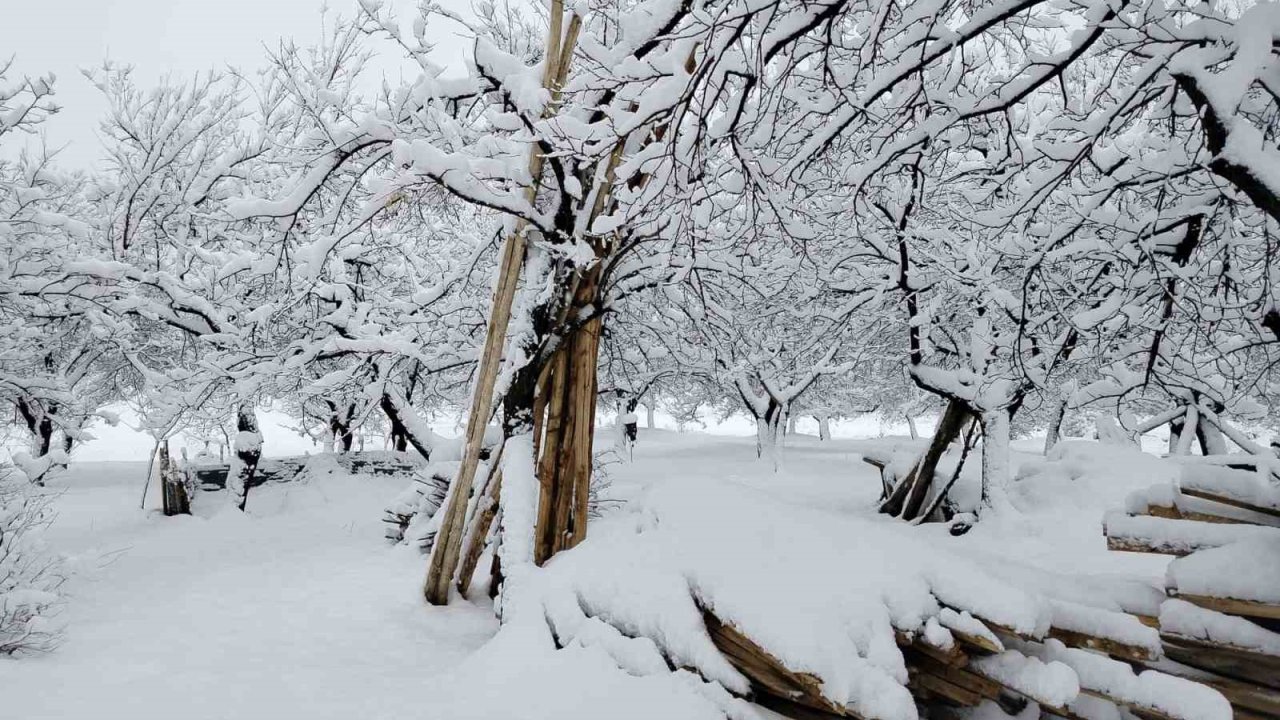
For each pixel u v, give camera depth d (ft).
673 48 15.97
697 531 15.55
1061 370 34.42
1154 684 11.31
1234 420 40.78
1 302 33.37
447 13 28.07
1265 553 11.51
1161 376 25.63
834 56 20.75
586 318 23.02
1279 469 13.52
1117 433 41.32
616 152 22.18
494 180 21.90
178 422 42.73
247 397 41.09
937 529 34.78
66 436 56.70
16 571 20.48
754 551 14.10
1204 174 20.11
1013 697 13.16
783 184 17.53
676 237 18.30
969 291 32.37
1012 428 75.92
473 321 39.01
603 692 12.69
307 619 21.21
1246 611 11.21
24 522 21.81
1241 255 26.73
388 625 20.80
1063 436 103.14
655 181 17.04
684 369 59.98
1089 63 30.68
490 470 24.41
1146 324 24.38
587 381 22.93
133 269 38.75
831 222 29.66
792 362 57.52
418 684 15.24
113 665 16.38
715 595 13.03
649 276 29.07
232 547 34.42
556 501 22.27
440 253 48.88
